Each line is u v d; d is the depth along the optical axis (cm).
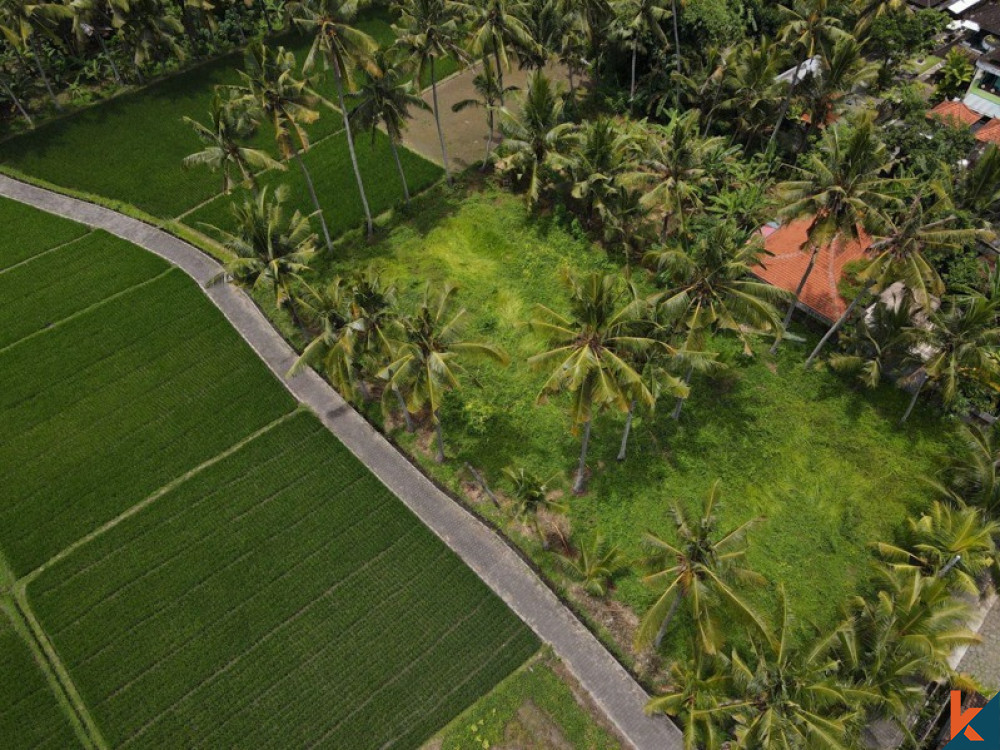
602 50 5881
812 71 5091
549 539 3453
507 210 5194
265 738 2906
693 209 4741
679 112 5641
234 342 4350
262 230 3741
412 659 3106
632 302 2867
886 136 4625
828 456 3759
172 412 4009
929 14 5759
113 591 3325
